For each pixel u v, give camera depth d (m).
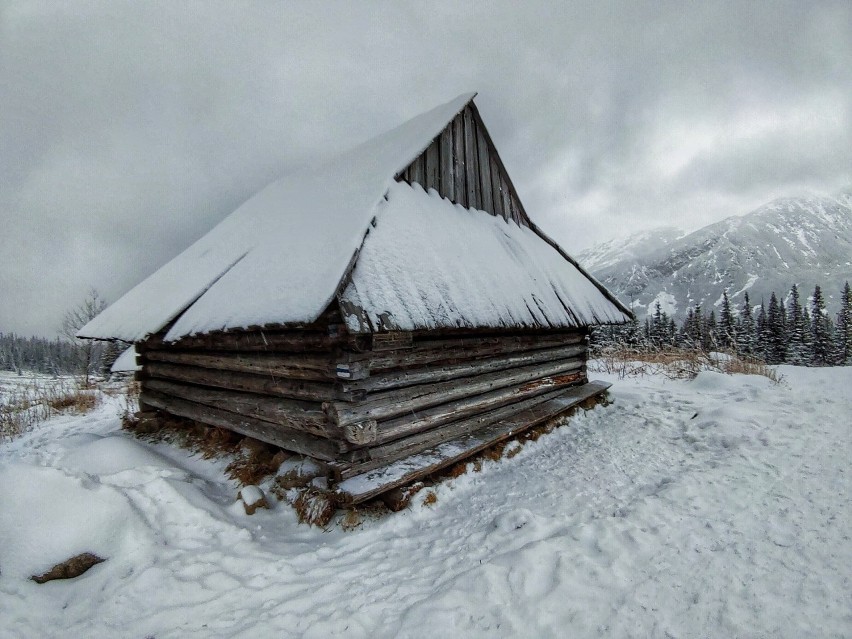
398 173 6.00
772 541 3.58
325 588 3.37
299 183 8.83
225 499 5.01
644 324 48.12
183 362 7.14
